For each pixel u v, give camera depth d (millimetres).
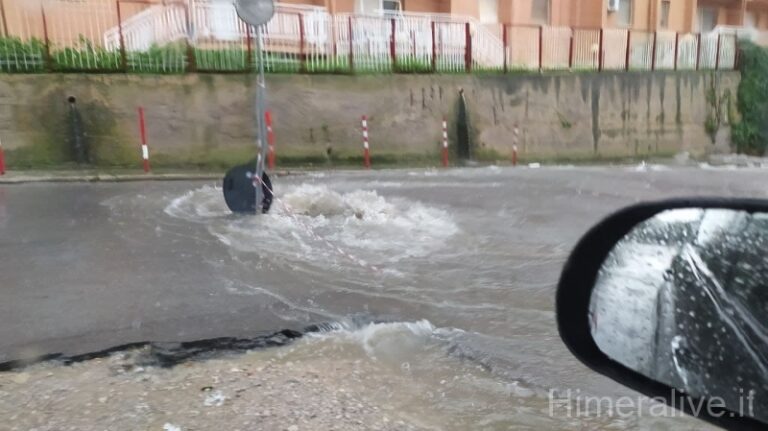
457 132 18266
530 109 19469
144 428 3188
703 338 2115
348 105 16734
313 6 17391
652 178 16219
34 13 14094
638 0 26344
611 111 21172
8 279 5809
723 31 25422
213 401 3504
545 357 4266
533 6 23672
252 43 15836
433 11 21328
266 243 7340
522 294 5676
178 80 14883
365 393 3697
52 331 4531
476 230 8484
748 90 24672
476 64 19172
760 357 1954
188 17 15297
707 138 23906
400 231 8234
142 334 4512
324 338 4547
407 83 17406
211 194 10930
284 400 3541
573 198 11758
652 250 2301
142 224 8281
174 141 14945
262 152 8836
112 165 14445
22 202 9867
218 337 4500
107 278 5879
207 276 6000
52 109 13867
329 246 7293
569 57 21281
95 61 14305
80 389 3643
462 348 4406
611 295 2350
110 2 14688
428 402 3605
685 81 22953
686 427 3295
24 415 3312
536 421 3387
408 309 5215
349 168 16281
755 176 17500
